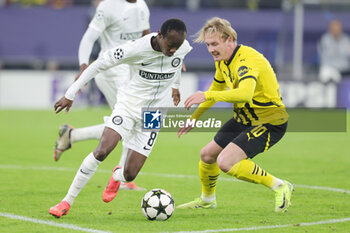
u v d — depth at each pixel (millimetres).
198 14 78938
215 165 22344
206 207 23094
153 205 20453
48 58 79562
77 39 79500
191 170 34094
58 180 29562
